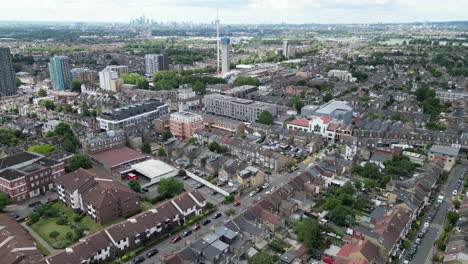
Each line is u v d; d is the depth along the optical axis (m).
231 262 143.75
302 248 150.62
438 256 146.88
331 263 144.12
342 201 190.62
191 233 169.62
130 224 160.38
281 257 143.50
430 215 180.25
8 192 196.12
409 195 183.25
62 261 135.50
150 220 165.75
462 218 166.12
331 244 157.38
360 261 132.88
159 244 161.38
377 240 144.12
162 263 138.38
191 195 185.88
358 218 177.25
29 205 194.25
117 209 181.62
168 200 180.38
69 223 177.12
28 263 131.38
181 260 136.50
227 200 195.62
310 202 189.12
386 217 162.50
